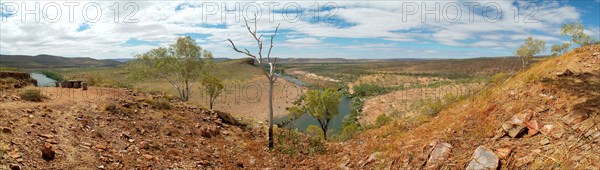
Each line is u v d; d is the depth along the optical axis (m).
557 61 12.80
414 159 9.64
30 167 8.33
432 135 10.96
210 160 12.54
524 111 9.56
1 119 10.81
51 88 20.88
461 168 8.22
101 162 9.84
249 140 16.70
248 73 175.25
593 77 10.14
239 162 12.72
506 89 11.98
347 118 61.22
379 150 11.80
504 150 8.18
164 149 12.49
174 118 17.11
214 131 16.12
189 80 36.91
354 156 12.11
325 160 12.82
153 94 24.02
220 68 172.38
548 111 9.16
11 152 8.61
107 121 13.84
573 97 9.21
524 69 14.91
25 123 11.09
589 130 7.54
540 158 7.37
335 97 34.75
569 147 7.34
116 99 18.06
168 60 33.97
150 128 14.55
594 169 6.39
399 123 16.16
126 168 9.98
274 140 16.83
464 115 11.52
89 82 27.36
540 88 10.54
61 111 13.81
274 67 15.04
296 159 13.53
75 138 11.05
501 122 9.65
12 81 20.17
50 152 9.18
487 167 7.77
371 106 69.44
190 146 13.63
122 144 11.83
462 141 9.58
